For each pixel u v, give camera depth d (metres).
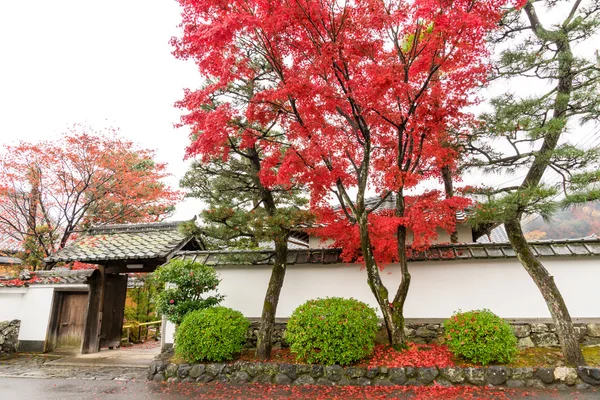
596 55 6.25
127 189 14.65
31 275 11.67
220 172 8.55
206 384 6.93
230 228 7.26
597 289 7.50
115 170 14.44
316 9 6.12
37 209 14.09
